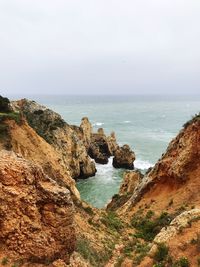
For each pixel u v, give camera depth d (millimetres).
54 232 19812
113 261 24234
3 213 19078
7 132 36906
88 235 27375
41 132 71062
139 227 35031
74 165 76125
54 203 19938
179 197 38000
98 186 74125
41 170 20781
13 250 19000
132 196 46750
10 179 19516
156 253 20719
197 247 19469
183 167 40781
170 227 23172
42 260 19312
